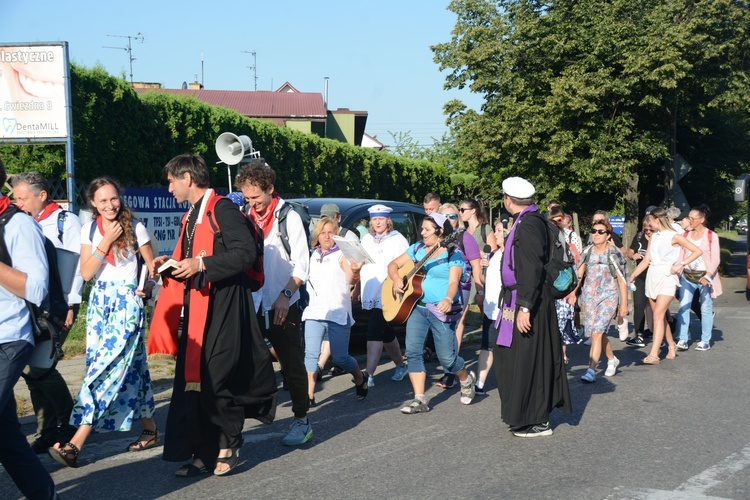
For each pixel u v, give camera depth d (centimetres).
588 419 691
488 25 3209
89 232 571
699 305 1116
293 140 1978
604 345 895
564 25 2964
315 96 4994
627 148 2908
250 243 505
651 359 983
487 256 954
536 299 623
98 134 1239
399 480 520
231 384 518
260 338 529
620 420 687
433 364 989
